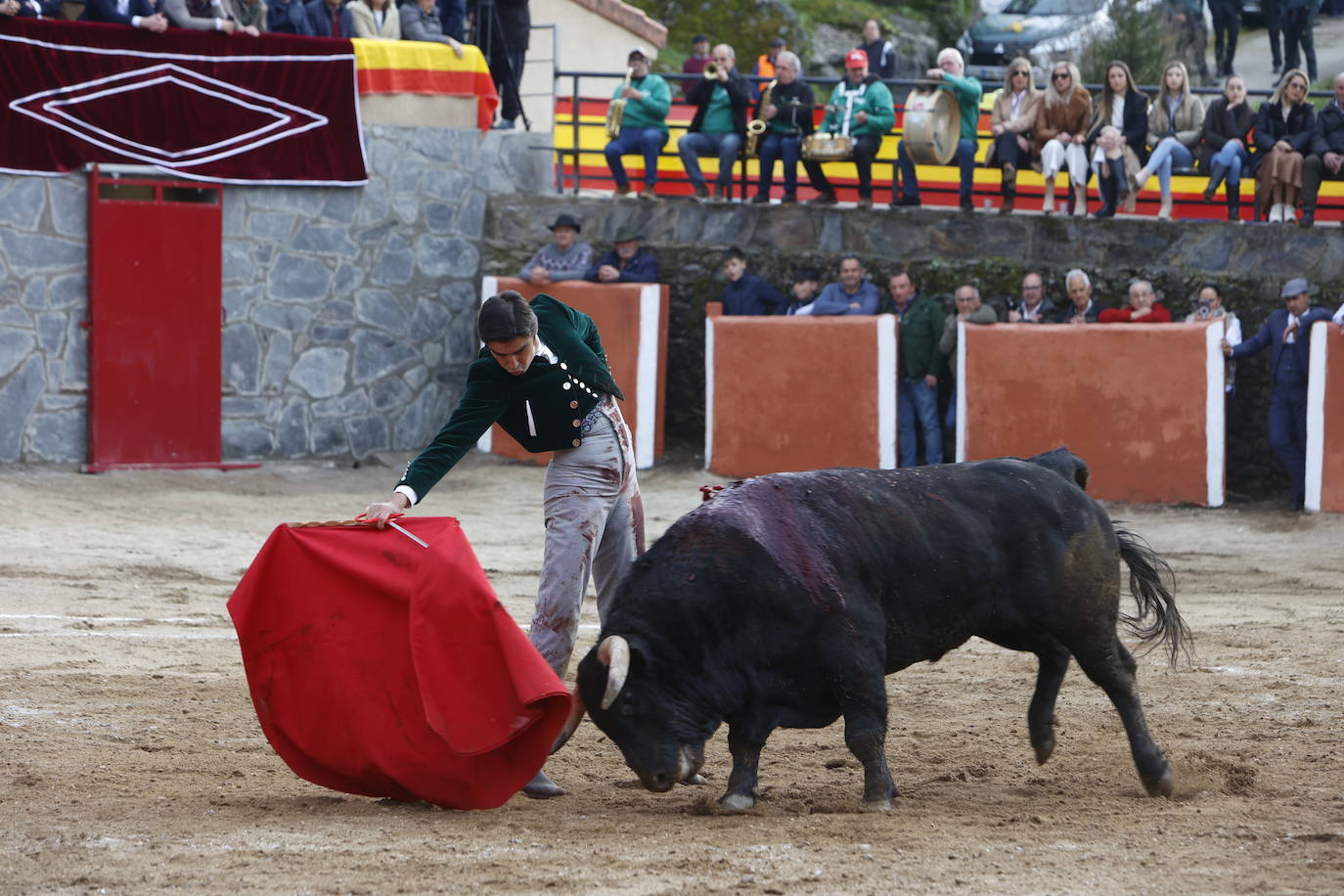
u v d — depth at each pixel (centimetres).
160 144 2789
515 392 1014
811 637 929
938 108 2881
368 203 3048
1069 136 2911
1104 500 2748
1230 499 2773
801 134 3059
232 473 2872
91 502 2541
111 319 2778
